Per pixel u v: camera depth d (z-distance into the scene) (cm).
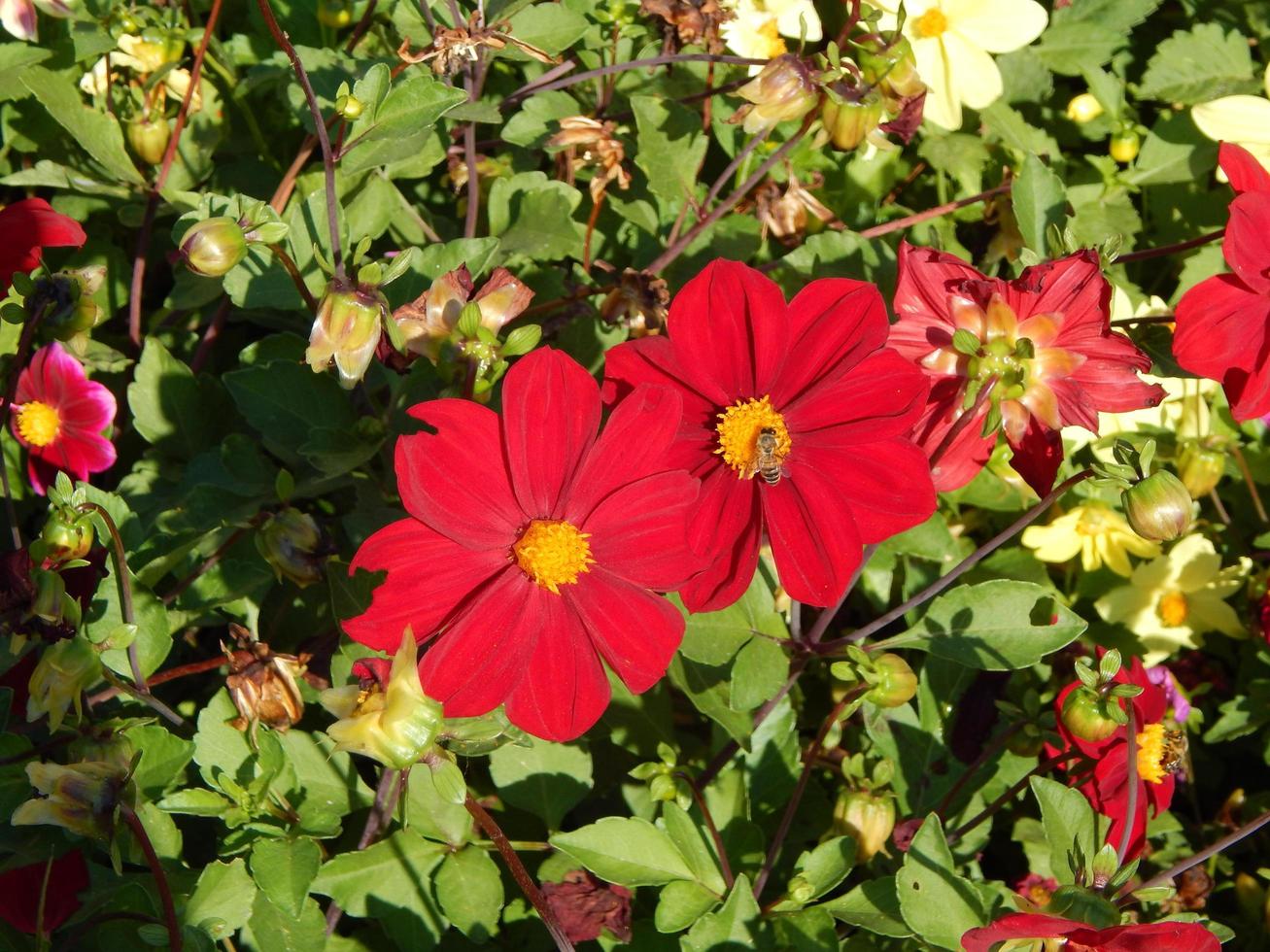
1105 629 62
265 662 47
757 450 45
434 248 53
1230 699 63
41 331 58
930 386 47
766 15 64
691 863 49
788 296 60
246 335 62
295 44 63
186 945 44
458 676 44
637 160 59
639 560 45
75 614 44
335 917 50
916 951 50
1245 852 60
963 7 62
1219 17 71
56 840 48
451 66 52
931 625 51
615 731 54
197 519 52
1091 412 48
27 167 64
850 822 51
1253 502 64
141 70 59
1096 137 69
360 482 54
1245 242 47
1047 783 48
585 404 44
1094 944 42
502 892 49
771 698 50
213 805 47
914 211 67
